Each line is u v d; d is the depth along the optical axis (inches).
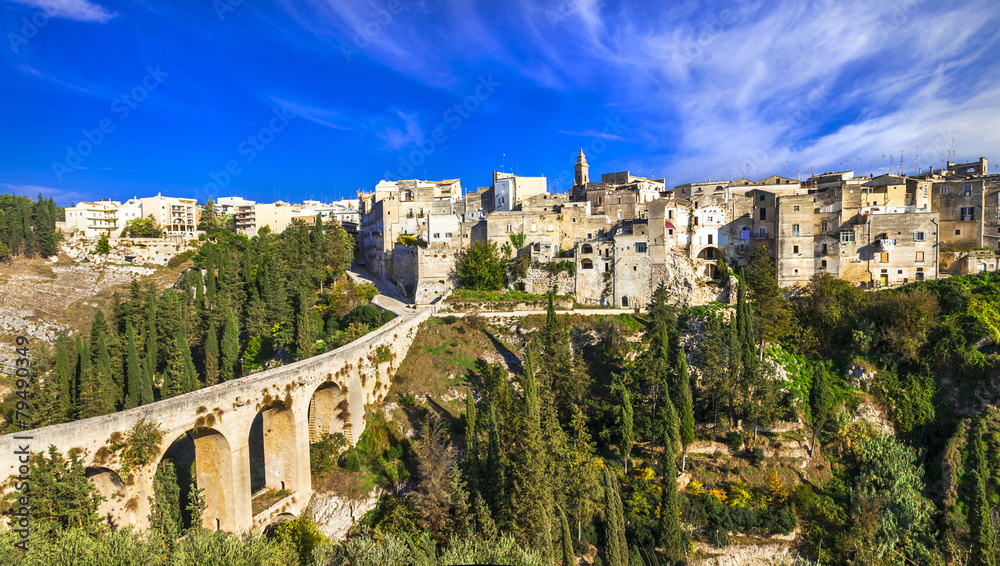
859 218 3858.3
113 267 5772.6
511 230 4571.9
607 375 3344.0
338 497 2529.5
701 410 3024.1
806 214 3865.7
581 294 4153.5
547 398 2775.6
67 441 1626.5
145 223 6683.1
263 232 6958.7
